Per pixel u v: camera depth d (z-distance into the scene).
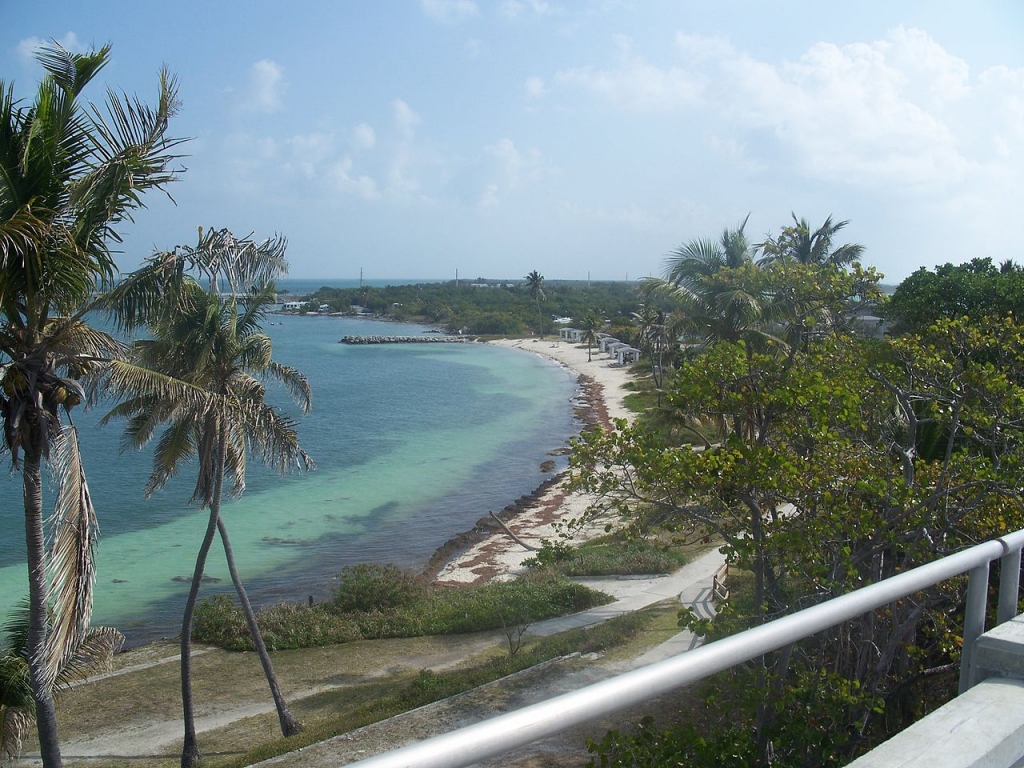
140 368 11.51
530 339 143.50
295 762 12.47
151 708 18.80
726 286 20.50
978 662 2.81
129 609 26.45
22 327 10.09
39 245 9.23
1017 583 3.04
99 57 9.80
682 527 12.46
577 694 1.69
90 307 10.95
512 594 23.56
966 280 22.48
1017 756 2.41
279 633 22.98
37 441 10.12
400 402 75.06
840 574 8.72
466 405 73.00
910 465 9.14
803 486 9.16
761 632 2.04
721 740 6.01
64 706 19.00
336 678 19.80
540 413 68.38
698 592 22.52
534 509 37.84
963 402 10.43
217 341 16.55
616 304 169.38
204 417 15.75
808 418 10.66
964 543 9.07
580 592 23.28
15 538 34.06
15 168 9.56
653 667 1.82
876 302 14.68
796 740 6.23
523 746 1.58
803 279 14.67
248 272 13.20
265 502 40.06
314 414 67.56
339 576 27.41
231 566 17.16
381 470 47.28
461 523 36.34
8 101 9.41
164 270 11.49
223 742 16.56
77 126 9.83
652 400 69.88
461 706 14.02
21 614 13.01
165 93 9.89
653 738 6.08
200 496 18.11
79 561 10.07
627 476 10.58
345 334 162.38
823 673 6.46
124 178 9.49
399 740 12.87
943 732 2.37
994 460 9.95
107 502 40.00
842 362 12.05
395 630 22.77
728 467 9.09
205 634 23.42
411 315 194.00
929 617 8.38
